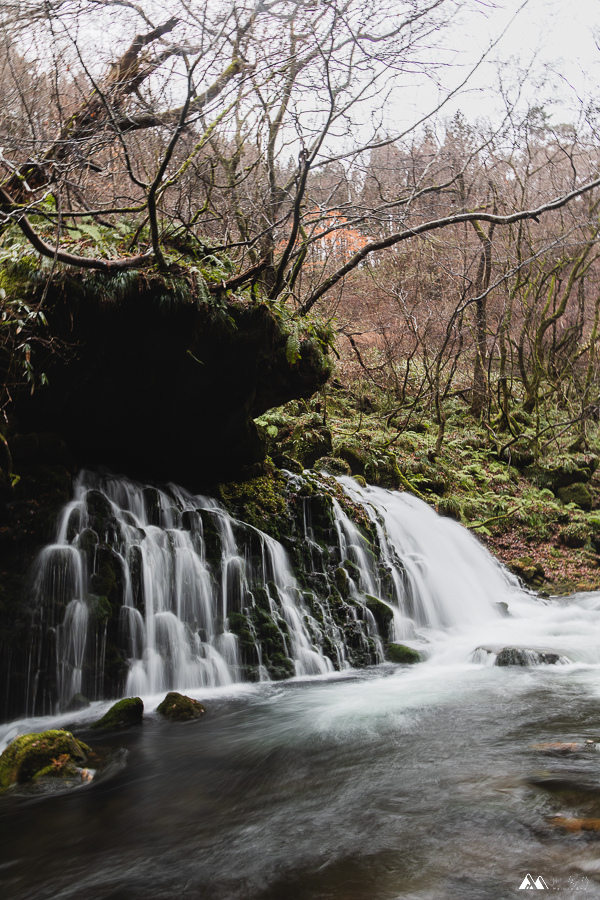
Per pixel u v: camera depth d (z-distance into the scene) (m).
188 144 8.48
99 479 7.62
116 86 7.10
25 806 4.31
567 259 18.31
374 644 8.41
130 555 7.03
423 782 4.45
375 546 9.89
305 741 5.41
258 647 7.51
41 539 6.54
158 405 7.80
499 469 16.45
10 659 6.03
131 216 9.22
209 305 7.04
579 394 20.05
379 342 18.78
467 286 16.02
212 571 7.69
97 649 6.51
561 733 5.34
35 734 4.99
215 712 6.23
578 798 4.01
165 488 8.33
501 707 6.19
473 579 11.82
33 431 7.08
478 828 3.73
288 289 9.45
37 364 6.50
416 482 13.81
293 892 3.21
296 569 8.62
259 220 10.54
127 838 3.86
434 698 6.58
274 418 12.66
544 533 14.73
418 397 15.70
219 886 3.31
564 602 12.08
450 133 13.92
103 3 6.50
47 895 3.30
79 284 6.35
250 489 9.04
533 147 17.69
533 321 20.41
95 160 8.48
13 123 7.17
